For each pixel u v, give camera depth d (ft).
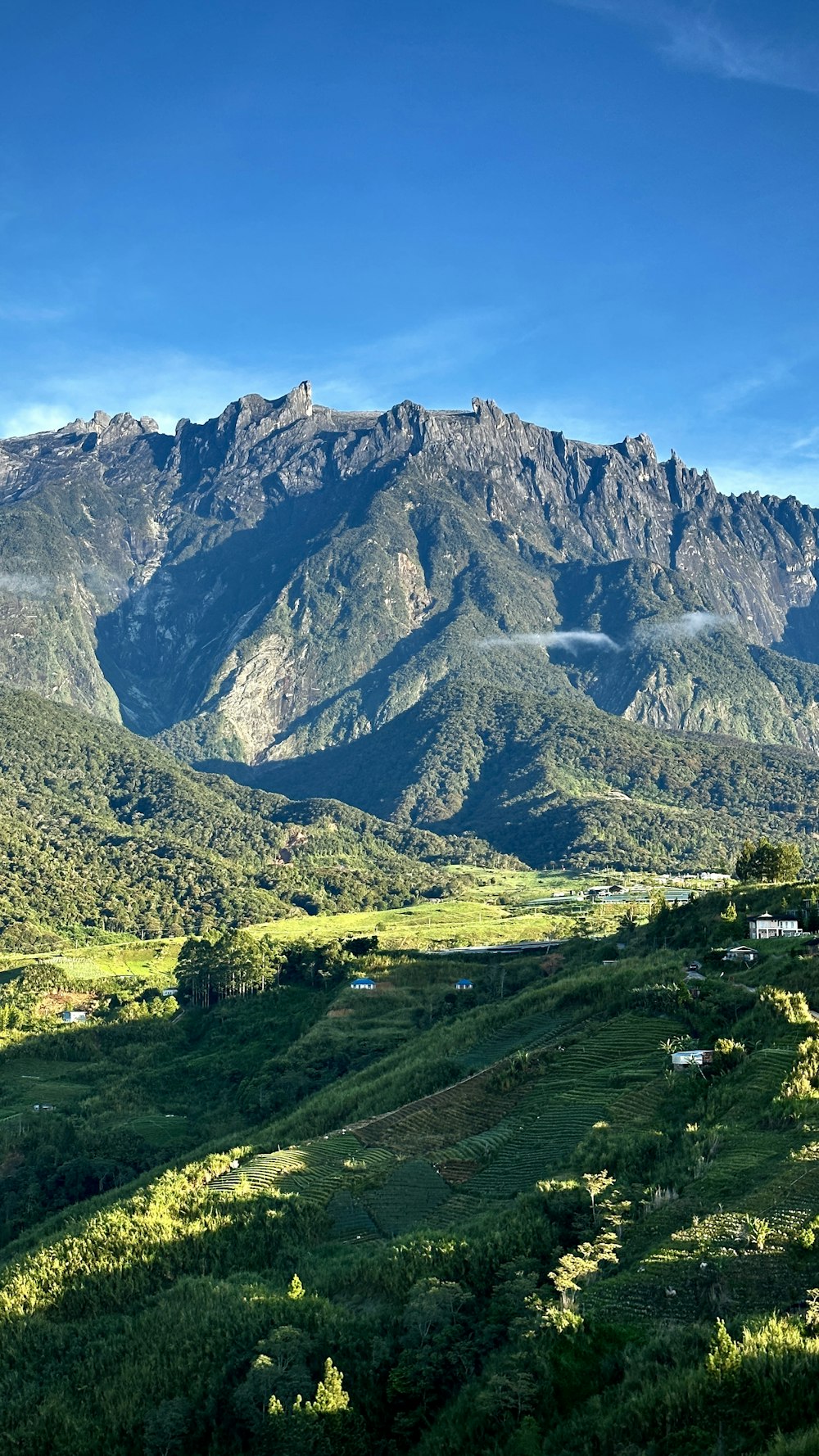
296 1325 227.61
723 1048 299.99
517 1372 185.47
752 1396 159.74
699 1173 239.09
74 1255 280.10
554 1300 203.21
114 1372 231.50
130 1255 275.80
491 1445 179.63
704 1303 190.29
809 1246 197.06
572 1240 234.38
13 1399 232.32
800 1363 161.48
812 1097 262.06
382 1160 315.17
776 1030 307.17
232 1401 210.18
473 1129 328.90
